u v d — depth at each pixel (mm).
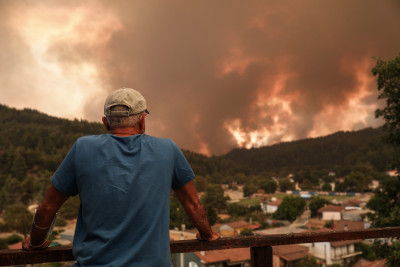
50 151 180500
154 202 1135
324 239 1622
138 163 1162
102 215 1092
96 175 1124
